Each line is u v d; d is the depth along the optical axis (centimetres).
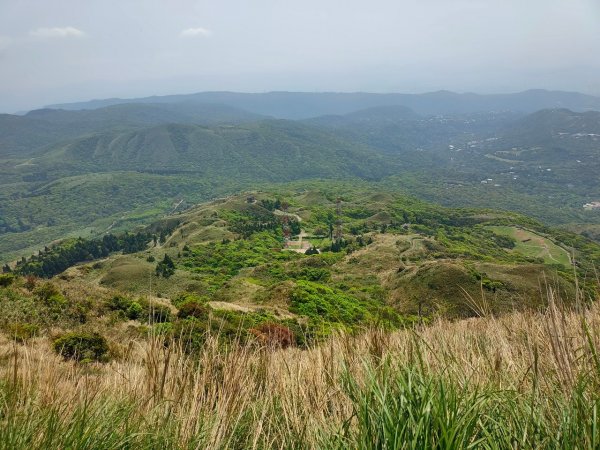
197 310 1827
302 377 367
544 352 324
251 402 343
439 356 347
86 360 1074
